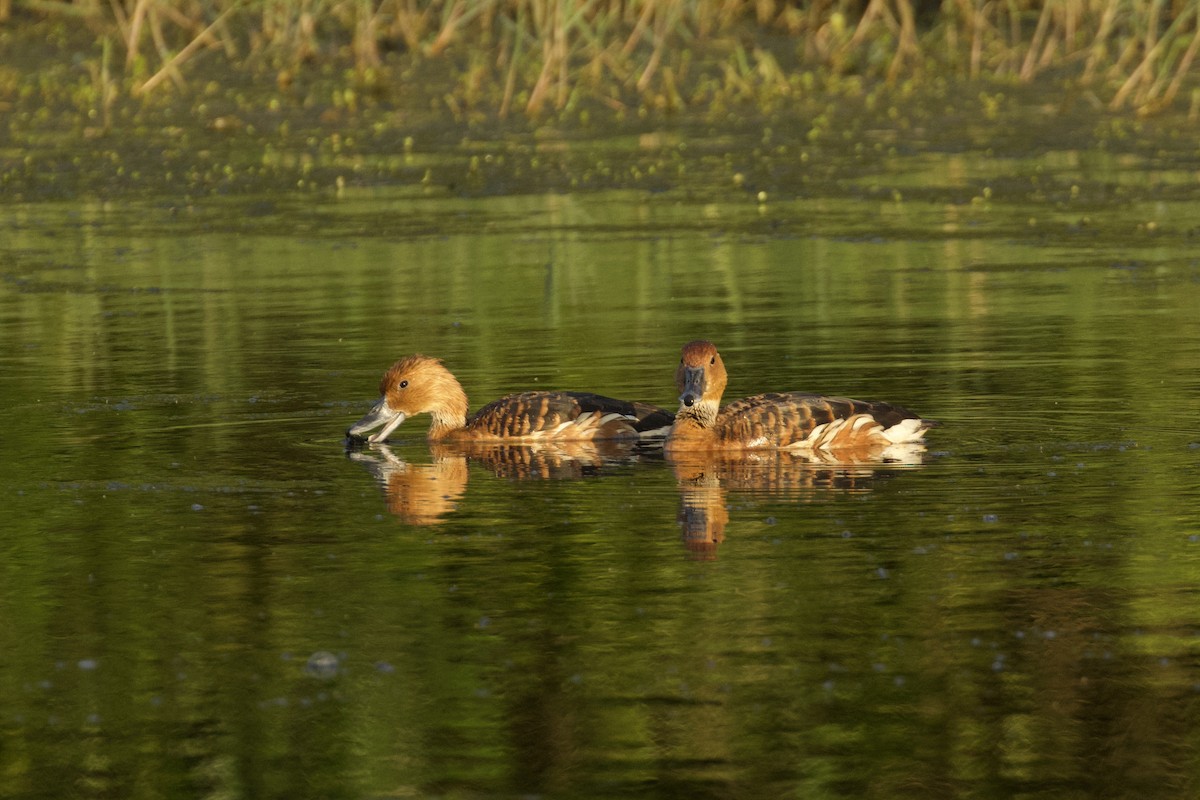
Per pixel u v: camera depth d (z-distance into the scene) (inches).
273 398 682.8
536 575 447.5
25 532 492.4
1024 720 354.0
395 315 856.9
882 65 1592.0
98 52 1648.6
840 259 990.4
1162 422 609.3
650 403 665.6
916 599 422.6
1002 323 806.5
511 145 1374.3
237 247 1059.3
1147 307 835.4
